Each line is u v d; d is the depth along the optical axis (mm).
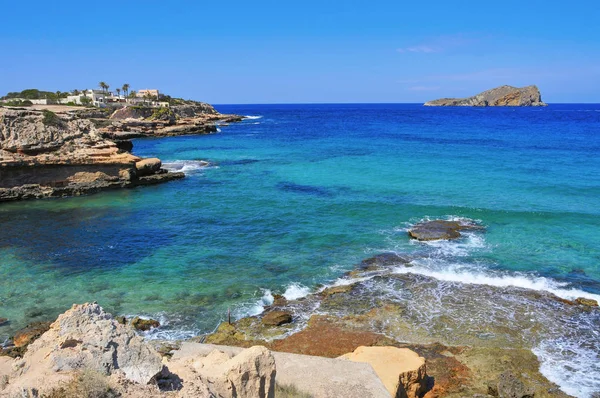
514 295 18984
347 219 29859
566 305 18172
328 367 10156
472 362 14461
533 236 26219
